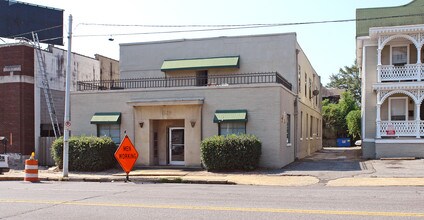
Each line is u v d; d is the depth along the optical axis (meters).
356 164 21.33
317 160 24.72
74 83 32.47
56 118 29.66
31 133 27.50
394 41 25.36
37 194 12.30
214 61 25.09
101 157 20.89
